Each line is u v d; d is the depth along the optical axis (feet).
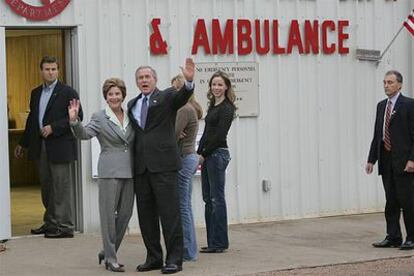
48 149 36.42
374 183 45.62
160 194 29.89
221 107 33.01
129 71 39.11
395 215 35.42
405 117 34.35
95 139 37.96
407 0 46.37
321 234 38.88
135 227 39.24
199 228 40.52
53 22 37.42
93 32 38.29
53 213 37.09
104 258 31.04
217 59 41.09
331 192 44.37
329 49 44.04
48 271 30.53
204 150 33.40
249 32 41.73
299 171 43.39
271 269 30.86
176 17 40.09
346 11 44.57
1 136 35.91
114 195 30.07
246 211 42.01
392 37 45.93
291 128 43.14
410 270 30.91
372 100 45.50
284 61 42.88
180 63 40.24
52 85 36.76
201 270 30.60
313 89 43.73
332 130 44.34
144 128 29.94
